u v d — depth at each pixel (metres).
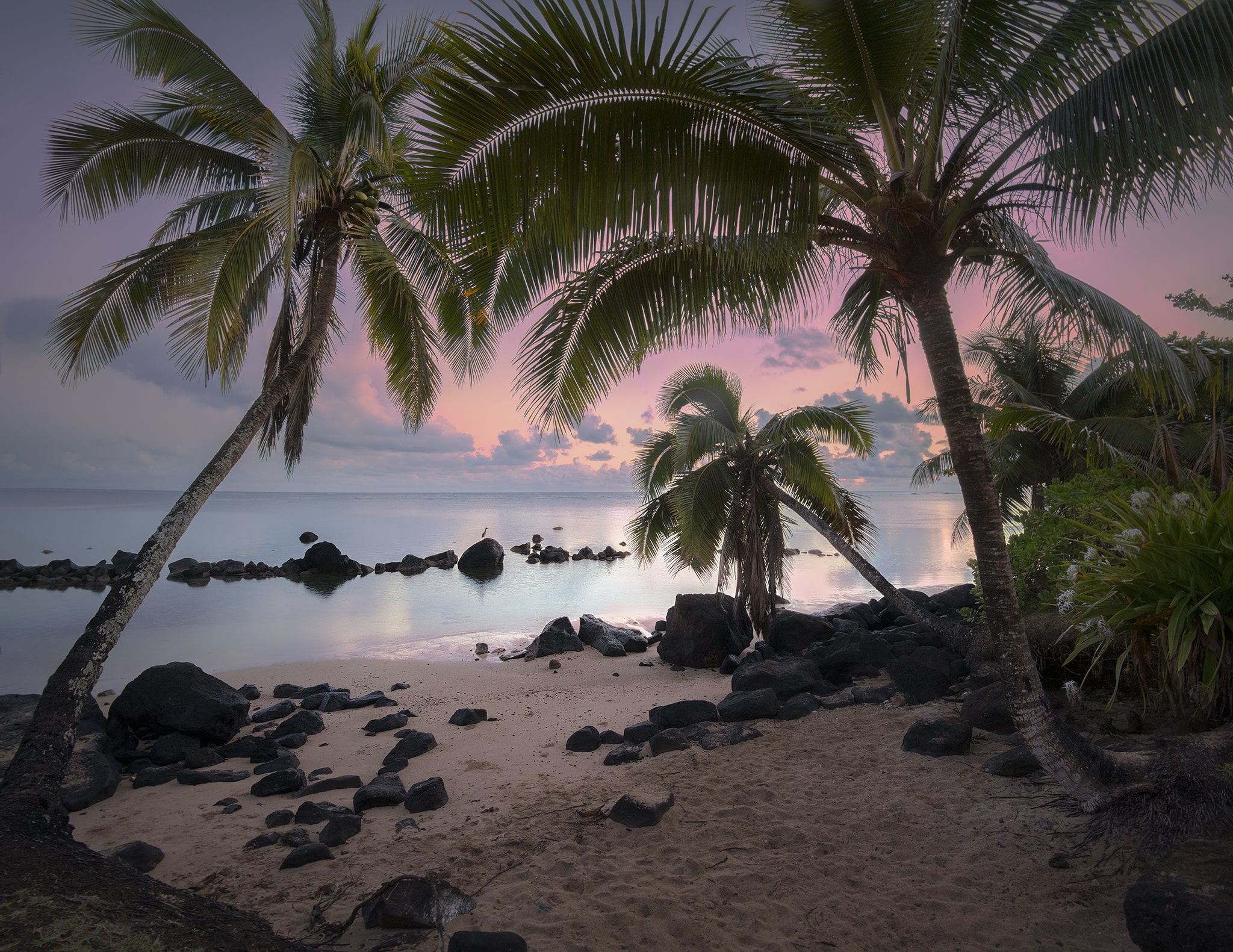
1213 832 3.33
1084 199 3.99
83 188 10.14
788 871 4.09
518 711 9.38
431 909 3.78
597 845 4.68
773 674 8.45
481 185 4.40
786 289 6.06
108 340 10.55
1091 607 4.25
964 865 3.89
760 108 4.28
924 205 4.17
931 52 4.70
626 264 6.29
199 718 8.12
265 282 12.45
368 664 13.90
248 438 8.54
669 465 14.50
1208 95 3.54
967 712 6.29
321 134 10.68
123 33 9.03
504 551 44.84
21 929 2.48
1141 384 5.58
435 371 13.44
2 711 7.97
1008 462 16.36
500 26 3.93
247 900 4.21
